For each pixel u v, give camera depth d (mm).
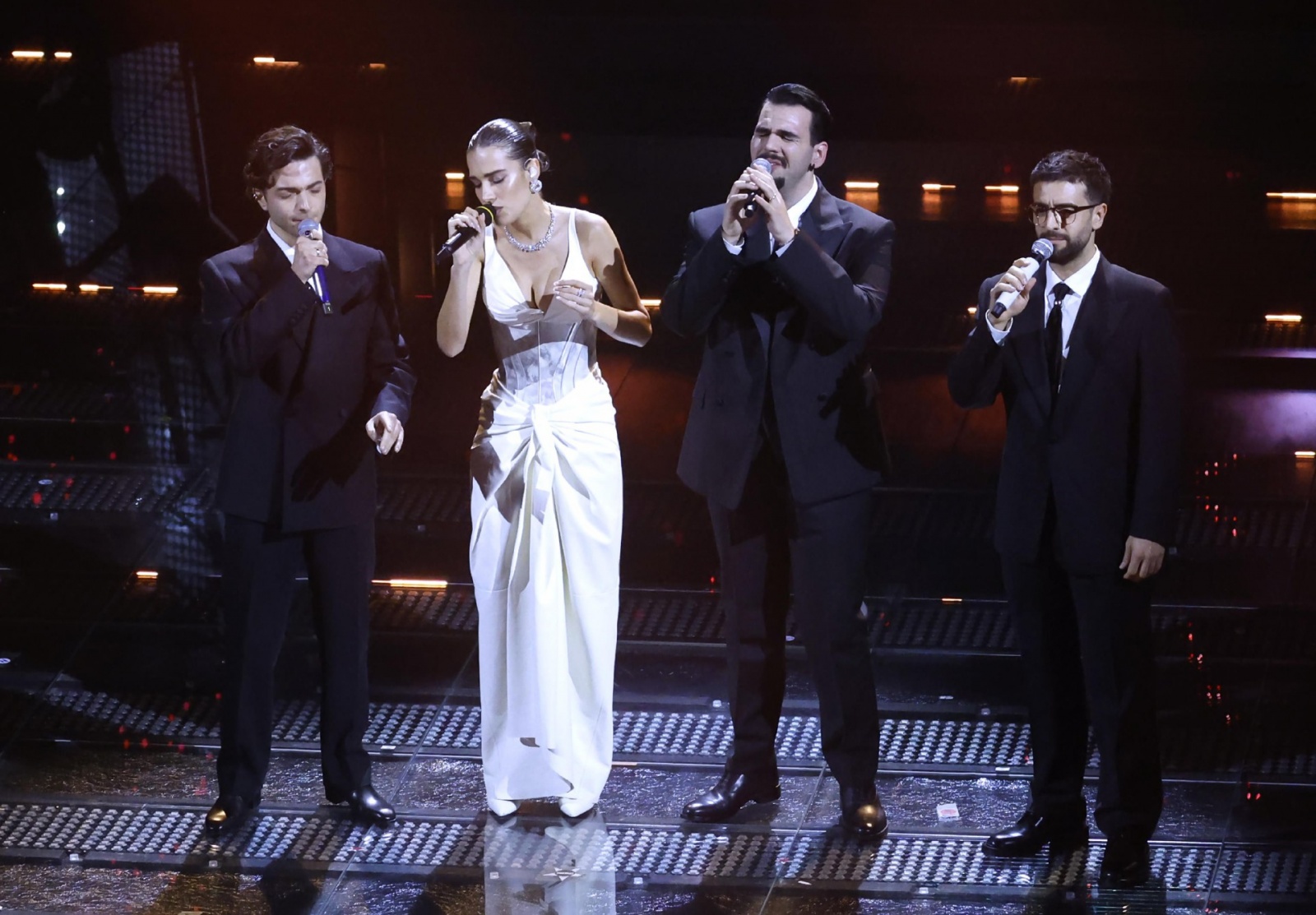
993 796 14711
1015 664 16766
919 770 15156
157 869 13656
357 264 13930
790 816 14398
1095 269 12945
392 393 13906
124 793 14930
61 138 26328
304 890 13281
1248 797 14555
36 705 16453
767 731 14359
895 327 21438
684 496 19156
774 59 29641
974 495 18859
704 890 13211
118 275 23000
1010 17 29094
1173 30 28766
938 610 17641
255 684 14219
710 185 24938
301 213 13336
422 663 17141
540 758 14430
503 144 13367
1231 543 18031
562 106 27875
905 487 19062
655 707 16266
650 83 29234
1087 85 28922
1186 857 13617
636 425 20281
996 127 26984
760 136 13062
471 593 18297
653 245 23000
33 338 21797
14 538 18953
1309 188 24453
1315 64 28766
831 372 13469
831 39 29406
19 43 29531
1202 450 19203
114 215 24391
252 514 13852
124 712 16406
